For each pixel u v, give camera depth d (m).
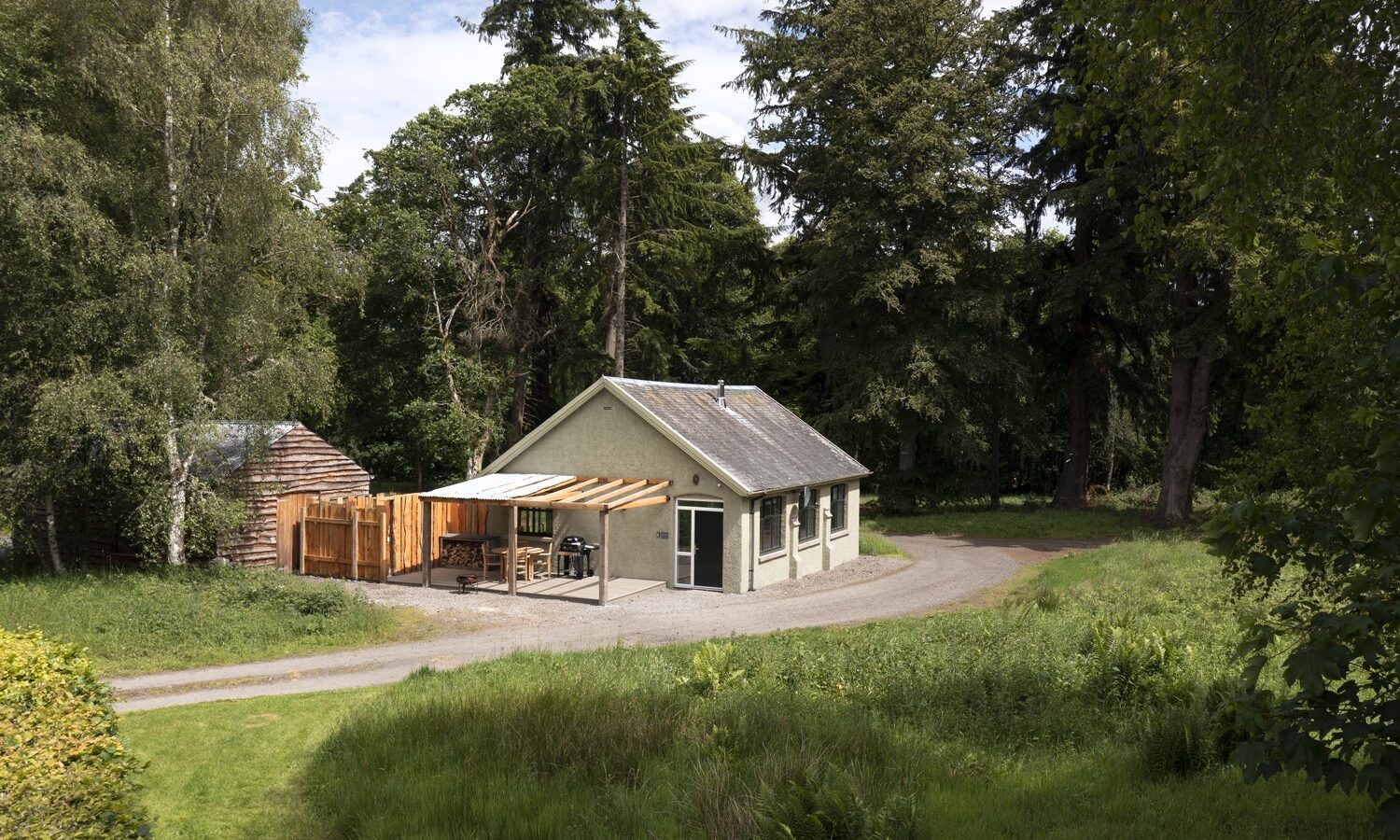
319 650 18.31
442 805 8.84
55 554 25.83
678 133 41.03
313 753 11.27
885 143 39.31
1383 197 6.81
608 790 9.15
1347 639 4.60
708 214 46.28
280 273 26.09
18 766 6.68
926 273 40.59
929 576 27.36
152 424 23.11
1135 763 9.20
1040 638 15.17
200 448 24.22
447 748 10.59
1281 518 5.19
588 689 12.06
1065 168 39.91
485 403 43.12
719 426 28.02
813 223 45.41
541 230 45.84
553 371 43.97
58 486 24.33
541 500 24.02
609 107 40.75
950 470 45.81
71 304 23.81
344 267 26.89
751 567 25.06
